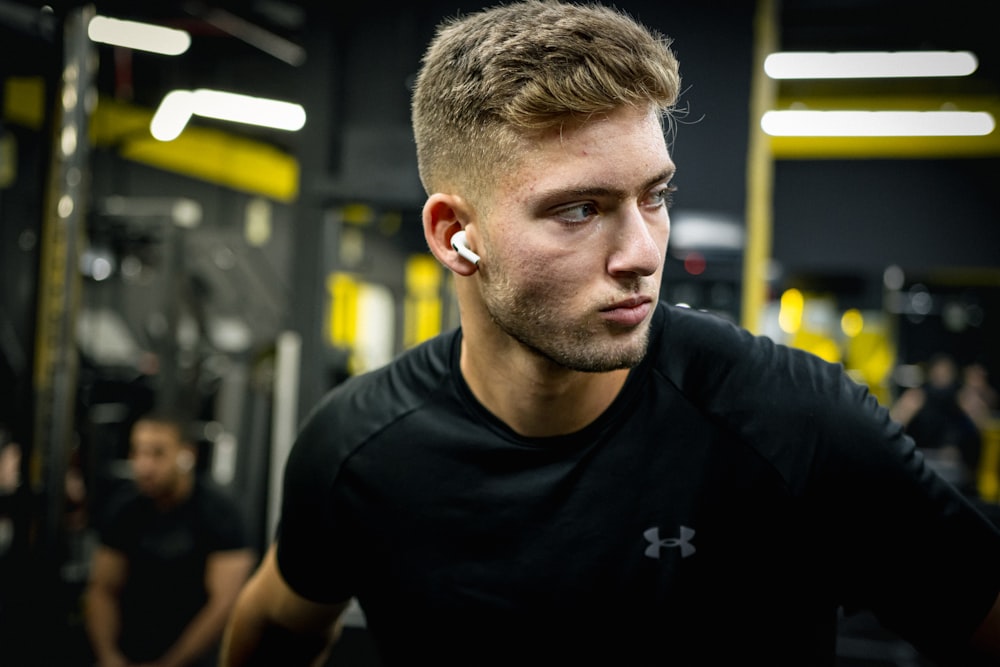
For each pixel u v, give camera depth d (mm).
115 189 7039
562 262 664
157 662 2600
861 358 8883
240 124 7906
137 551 2654
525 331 698
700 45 3748
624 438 799
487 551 824
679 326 843
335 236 3486
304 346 3418
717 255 3752
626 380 804
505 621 821
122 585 2662
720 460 785
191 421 3926
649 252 656
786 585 806
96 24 3650
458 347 875
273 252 4699
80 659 2654
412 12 3441
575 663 822
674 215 3762
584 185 642
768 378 803
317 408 960
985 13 5113
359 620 2652
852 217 7801
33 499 2350
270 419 3971
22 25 2312
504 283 691
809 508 769
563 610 808
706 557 791
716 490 784
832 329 9008
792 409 780
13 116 5645
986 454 4660
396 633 892
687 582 794
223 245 4609
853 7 5023
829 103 7309
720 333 843
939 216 7648
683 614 803
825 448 760
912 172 7699
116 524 2684
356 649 2613
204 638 2588
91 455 3588
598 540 797
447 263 749
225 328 4668
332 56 3461
